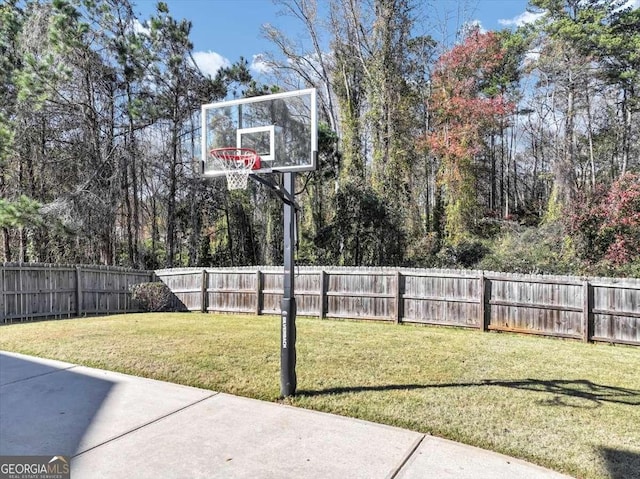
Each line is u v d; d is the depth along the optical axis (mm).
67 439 3213
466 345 6688
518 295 8219
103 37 14305
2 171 14430
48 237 14469
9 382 4594
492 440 3225
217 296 11297
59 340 6555
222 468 2777
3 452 3006
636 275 10086
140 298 11812
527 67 20750
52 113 13961
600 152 20656
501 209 24359
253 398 4148
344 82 20031
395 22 18422
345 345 6461
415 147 19406
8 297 9070
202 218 20016
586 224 12023
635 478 2721
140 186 19094
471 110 18297
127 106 15094
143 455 2955
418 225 17891
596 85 19656
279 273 10469
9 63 12516
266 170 4668
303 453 2998
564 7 19406
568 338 7734
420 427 3461
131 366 5152
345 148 18297
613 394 4328
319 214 18797
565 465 2873
